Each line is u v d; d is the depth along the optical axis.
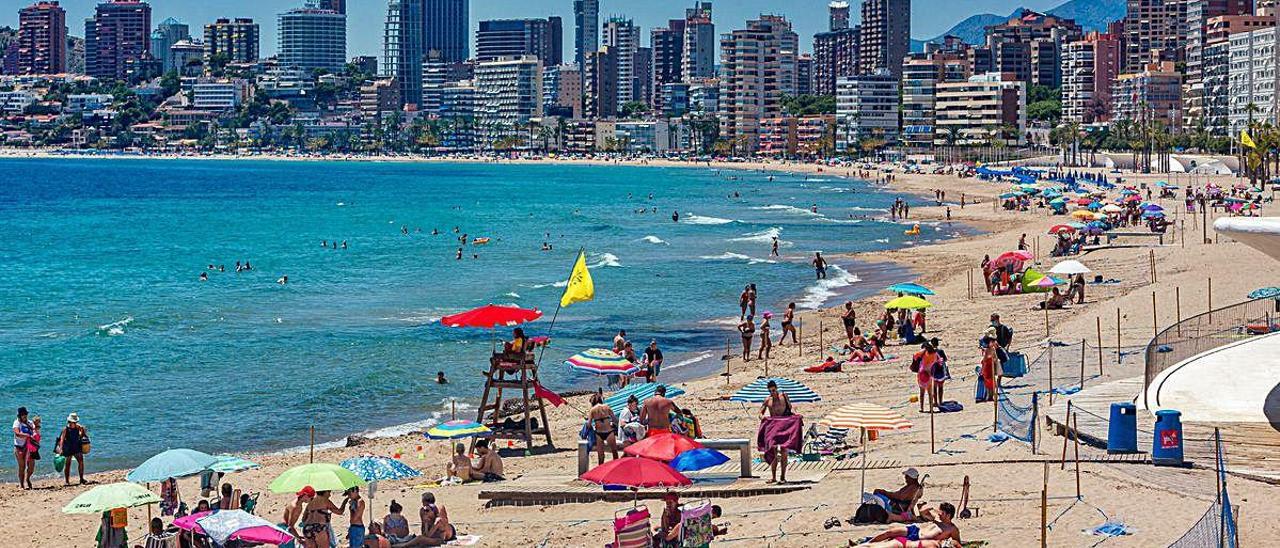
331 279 115.12
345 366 69.19
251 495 41.16
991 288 88.44
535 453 47.00
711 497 36.72
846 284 105.00
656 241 153.62
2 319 89.00
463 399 61.31
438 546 33.69
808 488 36.78
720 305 93.44
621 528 30.56
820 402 51.53
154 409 59.59
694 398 55.31
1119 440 37.09
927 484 35.59
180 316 89.88
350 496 34.19
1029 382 50.66
